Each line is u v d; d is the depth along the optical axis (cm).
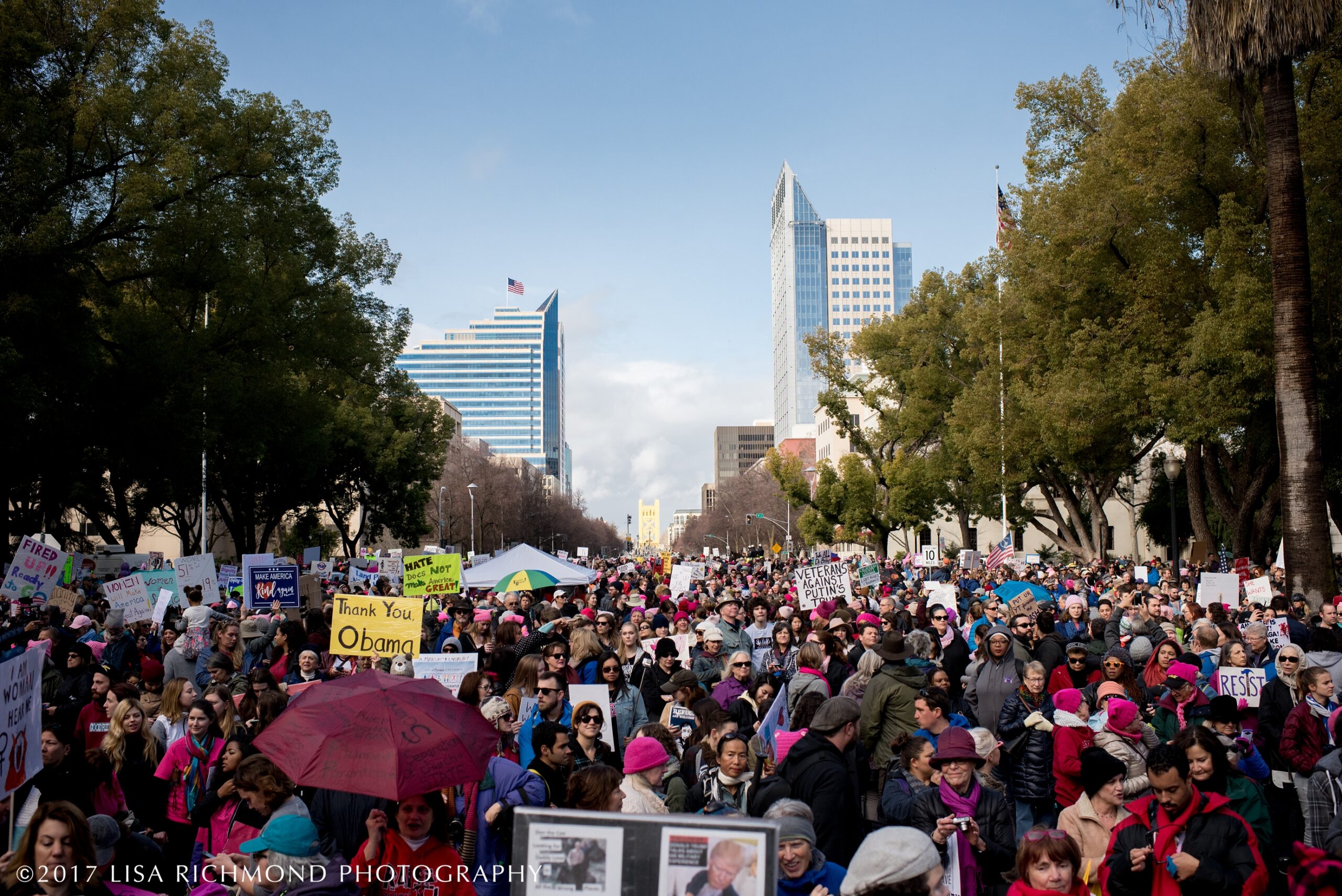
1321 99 2584
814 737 616
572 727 738
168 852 761
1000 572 2731
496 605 1781
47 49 2617
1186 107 2705
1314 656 929
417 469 6238
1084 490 4791
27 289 2539
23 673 536
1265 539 3064
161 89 2864
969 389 4309
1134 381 2905
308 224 3941
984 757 650
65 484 3139
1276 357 1908
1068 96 3441
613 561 10012
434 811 552
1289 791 852
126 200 2766
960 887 566
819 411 13238
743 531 12462
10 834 530
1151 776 525
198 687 1191
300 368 3919
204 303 3441
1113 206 2966
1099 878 561
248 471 4653
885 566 3928
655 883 330
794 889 470
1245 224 2619
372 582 2886
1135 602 1702
